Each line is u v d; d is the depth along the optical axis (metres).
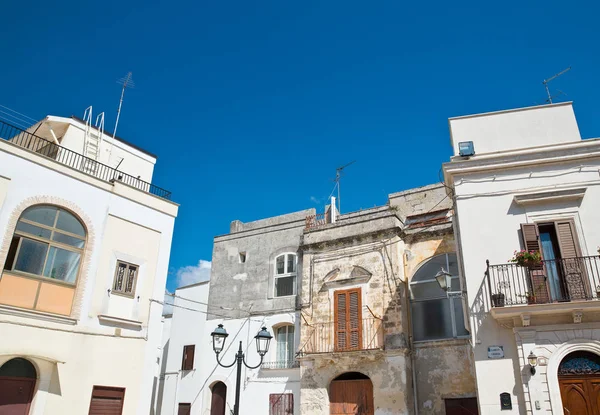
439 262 19.39
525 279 12.52
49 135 20.09
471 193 13.94
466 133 15.15
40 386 14.04
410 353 18.22
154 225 18.31
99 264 16.23
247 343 22.73
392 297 18.94
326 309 20.38
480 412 11.83
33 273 14.66
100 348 15.52
